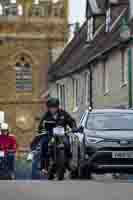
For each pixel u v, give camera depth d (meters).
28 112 60.56
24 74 61.00
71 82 45.50
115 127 18.69
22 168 24.78
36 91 60.66
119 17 35.22
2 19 60.56
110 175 20.58
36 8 61.16
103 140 17.81
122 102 30.73
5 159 22.52
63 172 16.70
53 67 57.62
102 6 42.09
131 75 29.34
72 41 55.69
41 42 60.91
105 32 37.50
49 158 17.02
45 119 17.09
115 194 11.70
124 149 17.72
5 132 22.81
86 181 14.88
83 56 41.97
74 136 19.08
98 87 36.06
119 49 31.25
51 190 12.32
